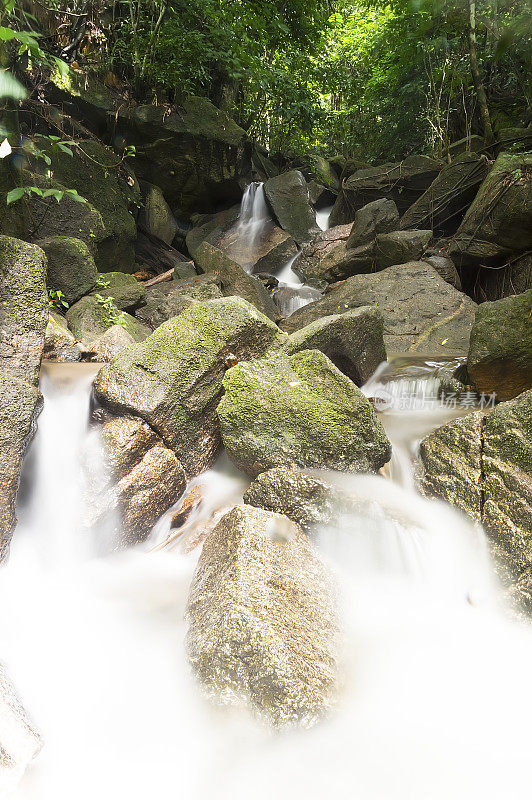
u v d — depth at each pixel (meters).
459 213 11.22
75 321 6.52
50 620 3.04
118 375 3.92
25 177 7.37
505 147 10.98
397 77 13.33
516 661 2.87
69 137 8.02
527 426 3.58
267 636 2.46
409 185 12.88
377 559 3.39
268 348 4.46
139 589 3.33
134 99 11.48
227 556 2.96
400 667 2.78
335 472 3.78
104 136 11.16
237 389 3.94
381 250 10.02
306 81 13.62
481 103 11.52
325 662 2.54
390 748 2.34
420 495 3.83
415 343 7.57
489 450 3.67
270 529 3.16
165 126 11.53
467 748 2.36
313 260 11.84
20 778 1.98
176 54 11.12
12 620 2.97
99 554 3.54
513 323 5.06
